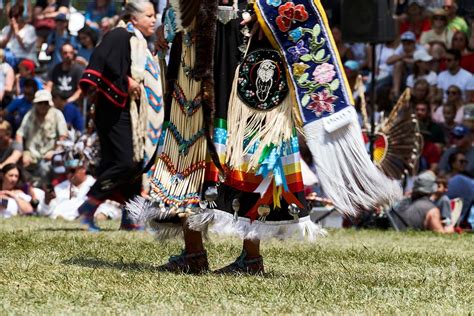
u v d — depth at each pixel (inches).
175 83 335.3
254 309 259.4
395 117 695.1
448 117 798.5
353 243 504.1
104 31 874.1
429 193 681.0
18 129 784.9
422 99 813.2
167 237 343.6
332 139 321.4
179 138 331.3
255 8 323.9
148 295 277.4
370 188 320.5
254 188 323.3
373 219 676.1
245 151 322.3
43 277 305.3
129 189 548.1
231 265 338.0
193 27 326.0
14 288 283.3
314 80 321.4
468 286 319.3
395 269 369.4
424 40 834.8
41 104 778.8
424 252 446.6
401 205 687.1
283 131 322.7
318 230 327.3
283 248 447.5
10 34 876.0
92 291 281.7
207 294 282.2
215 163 314.8
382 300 282.2
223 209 322.0
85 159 710.5
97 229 546.0
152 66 545.0
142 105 540.1
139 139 539.2
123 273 321.1
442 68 821.2
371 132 671.8
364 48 854.5
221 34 326.0
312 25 322.0
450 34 829.8
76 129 820.6
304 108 322.0
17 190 753.0
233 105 324.8
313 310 261.1
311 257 405.4
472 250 478.6
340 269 365.4
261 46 326.6
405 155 689.6
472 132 775.7
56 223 609.9
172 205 326.3
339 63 322.0
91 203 543.8
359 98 814.5
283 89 325.1
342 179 320.5
